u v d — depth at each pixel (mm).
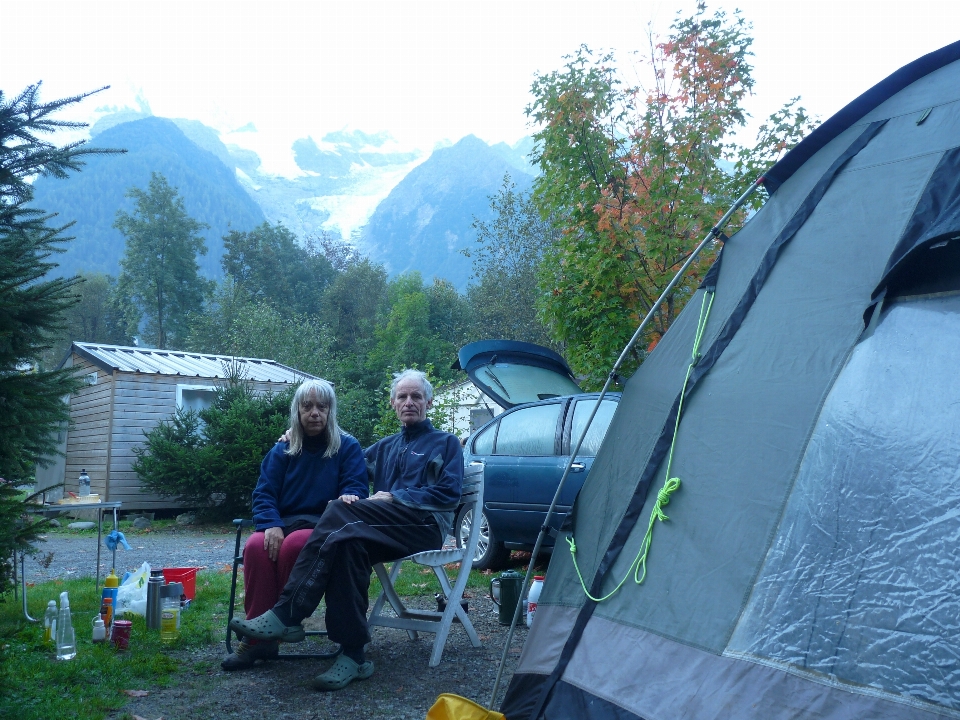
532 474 7051
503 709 3080
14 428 3781
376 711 3523
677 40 9008
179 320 55469
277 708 3564
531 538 7094
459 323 43406
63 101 4145
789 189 3379
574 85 9047
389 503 4176
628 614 2908
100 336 65250
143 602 5199
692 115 8906
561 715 2787
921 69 3223
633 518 3107
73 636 4262
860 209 2996
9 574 4582
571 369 9523
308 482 4516
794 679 2320
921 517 2260
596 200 9000
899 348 2551
